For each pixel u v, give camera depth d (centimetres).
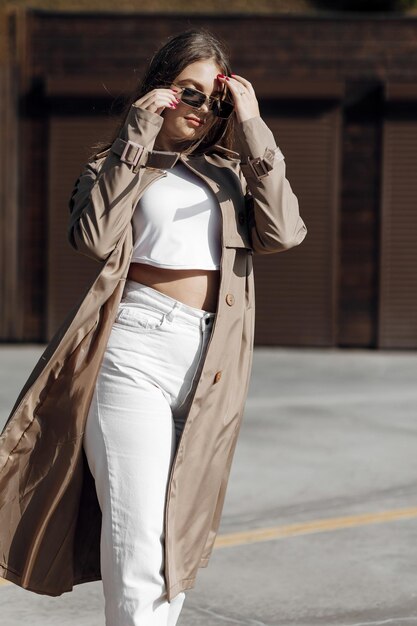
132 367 305
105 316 307
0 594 452
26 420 310
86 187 314
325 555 512
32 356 1320
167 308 309
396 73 1385
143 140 302
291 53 1387
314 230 1401
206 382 309
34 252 1426
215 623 420
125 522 296
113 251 307
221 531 554
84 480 321
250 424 863
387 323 1411
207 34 324
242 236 319
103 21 1390
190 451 309
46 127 1409
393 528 561
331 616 428
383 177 1396
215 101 320
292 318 1411
